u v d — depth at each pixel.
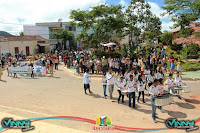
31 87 14.32
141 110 8.98
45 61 22.48
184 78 15.37
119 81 10.08
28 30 44.12
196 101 10.02
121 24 23.00
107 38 24.95
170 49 28.41
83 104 9.98
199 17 21.97
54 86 14.54
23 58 33.38
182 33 23.36
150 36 31.11
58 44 49.16
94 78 17.50
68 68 24.14
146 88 13.16
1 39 33.09
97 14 22.17
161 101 7.45
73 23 23.36
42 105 9.89
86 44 23.98
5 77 19.20
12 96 11.77
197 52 26.16
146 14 27.83
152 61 17.61
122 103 10.10
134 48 26.05
